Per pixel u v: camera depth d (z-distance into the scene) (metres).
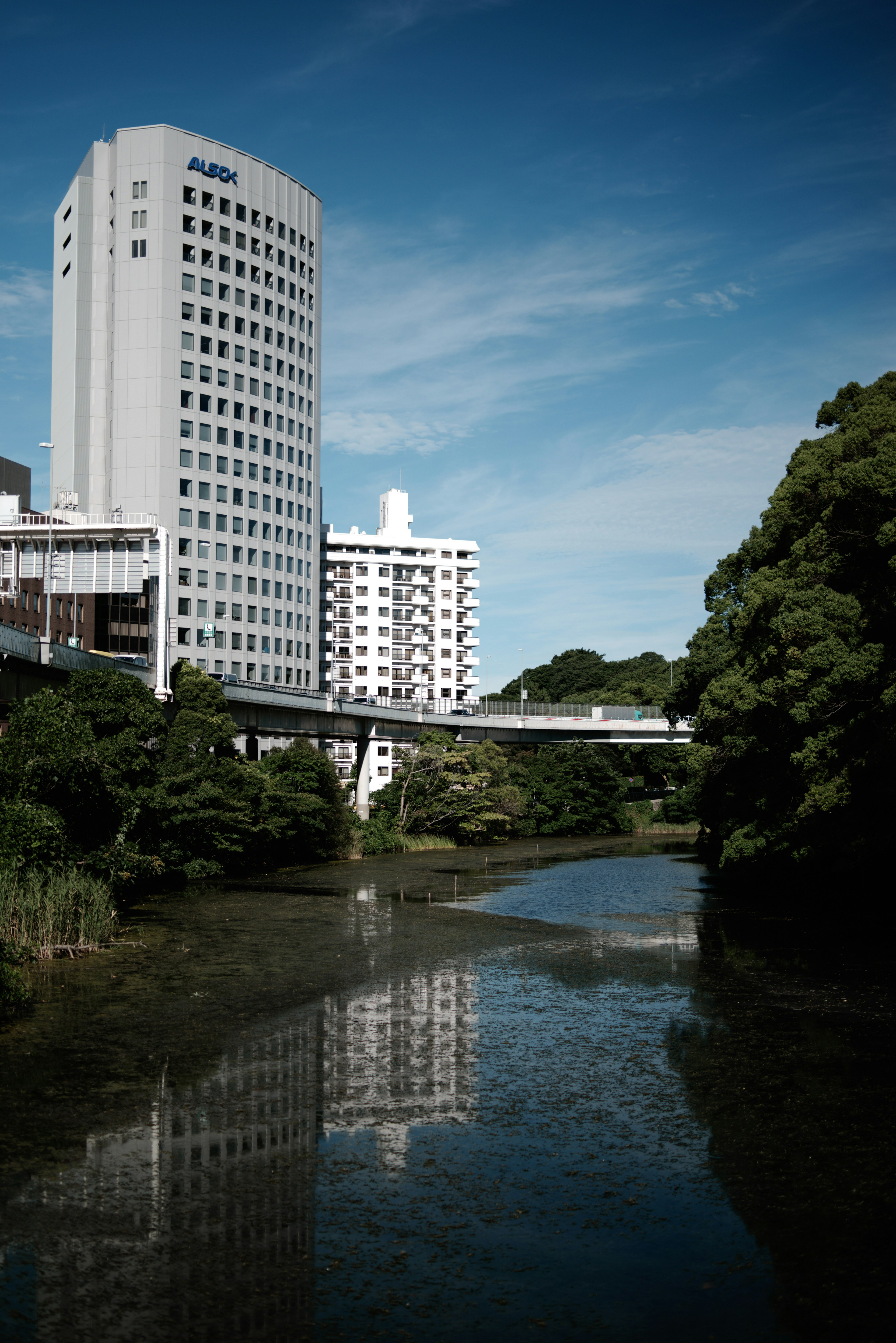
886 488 35.75
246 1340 10.53
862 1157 15.44
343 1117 17.27
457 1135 16.45
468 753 97.12
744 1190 14.30
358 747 101.62
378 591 170.75
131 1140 16.17
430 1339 10.56
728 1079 19.44
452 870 66.44
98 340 133.38
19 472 117.00
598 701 161.12
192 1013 24.67
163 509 127.31
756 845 49.09
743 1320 11.00
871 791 38.62
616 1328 10.81
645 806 129.12
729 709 46.41
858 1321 10.95
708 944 35.91
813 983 28.80
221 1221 13.31
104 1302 11.30
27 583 87.06
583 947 35.22
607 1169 15.08
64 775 38.16
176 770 58.06
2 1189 14.30
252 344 136.50
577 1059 20.80
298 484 144.12
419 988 28.06
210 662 130.12
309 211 146.38
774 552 48.91
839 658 37.72
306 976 29.53
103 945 34.78
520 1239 12.85
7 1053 21.05
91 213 133.88
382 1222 13.31
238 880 58.47
